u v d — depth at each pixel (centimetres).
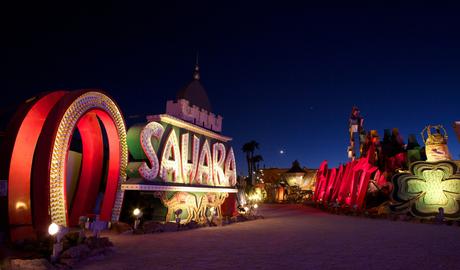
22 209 1186
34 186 1184
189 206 2102
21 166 1204
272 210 4216
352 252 1138
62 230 894
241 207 2802
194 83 2453
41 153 1199
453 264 954
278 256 1048
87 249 954
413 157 3722
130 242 1259
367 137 4381
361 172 3622
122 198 1677
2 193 1164
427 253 1130
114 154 1661
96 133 1700
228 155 2705
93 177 1708
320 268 891
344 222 2428
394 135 4106
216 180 2473
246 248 1187
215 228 1838
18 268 776
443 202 2745
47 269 796
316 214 3450
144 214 1881
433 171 2848
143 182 1684
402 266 924
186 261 945
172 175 1959
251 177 7562
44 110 1328
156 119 1920
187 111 2198
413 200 2830
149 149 1755
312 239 1459
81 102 1366
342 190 3919
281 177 7912
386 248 1231
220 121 2664
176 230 1658
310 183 7544
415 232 1788
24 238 1091
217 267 880
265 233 1650
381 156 4078
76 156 1797
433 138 3075
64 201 1248
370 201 3572
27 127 1253
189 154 2178
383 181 3688
